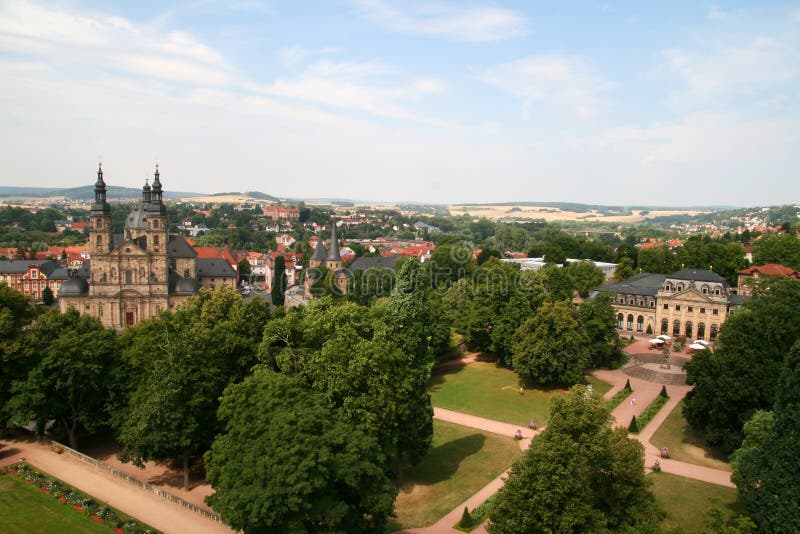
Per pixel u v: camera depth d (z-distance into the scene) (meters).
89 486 73.00
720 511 55.72
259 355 82.31
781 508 53.25
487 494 76.06
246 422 60.81
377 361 70.62
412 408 73.62
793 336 81.44
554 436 54.88
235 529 53.53
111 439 91.62
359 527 57.25
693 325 166.38
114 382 85.06
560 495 51.25
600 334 134.88
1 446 85.88
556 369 118.50
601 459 56.47
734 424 82.69
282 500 50.97
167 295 186.88
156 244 186.38
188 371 74.19
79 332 89.88
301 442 54.34
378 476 57.84
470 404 113.94
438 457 88.31
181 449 75.31
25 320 96.75
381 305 128.25
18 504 67.44
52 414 83.75
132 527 61.88
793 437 55.97
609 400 113.00
